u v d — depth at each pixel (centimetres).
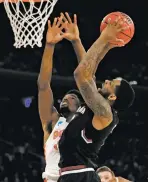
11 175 1806
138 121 1923
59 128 698
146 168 1848
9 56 2000
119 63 2053
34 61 1989
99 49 627
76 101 698
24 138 1905
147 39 2103
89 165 648
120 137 1917
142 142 1908
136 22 2150
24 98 1923
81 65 625
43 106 718
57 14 2041
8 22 2019
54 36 687
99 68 2041
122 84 663
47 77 704
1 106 1942
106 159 1873
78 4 2084
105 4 2103
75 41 717
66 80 1797
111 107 660
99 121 636
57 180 675
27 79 1820
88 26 2084
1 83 1825
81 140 646
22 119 1945
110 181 960
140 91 1855
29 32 784
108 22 661
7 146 1867
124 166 1853
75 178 641
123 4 2130
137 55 2066
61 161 654
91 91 624
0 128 1925
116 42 656
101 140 650
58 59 2002
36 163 1836
